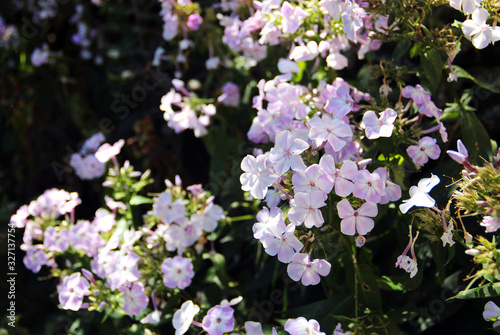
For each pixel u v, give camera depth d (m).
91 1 1.21
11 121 1.20
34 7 1.25
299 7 0.78
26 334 0.98
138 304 0.79
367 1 0.75
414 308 0.77
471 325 0.79
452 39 0.75
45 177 1.24
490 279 0.69
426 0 0.75
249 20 0.83
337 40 0.79
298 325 0.71
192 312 0.74
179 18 0.93
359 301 0.76
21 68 1.23
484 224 0.68
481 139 0.78
